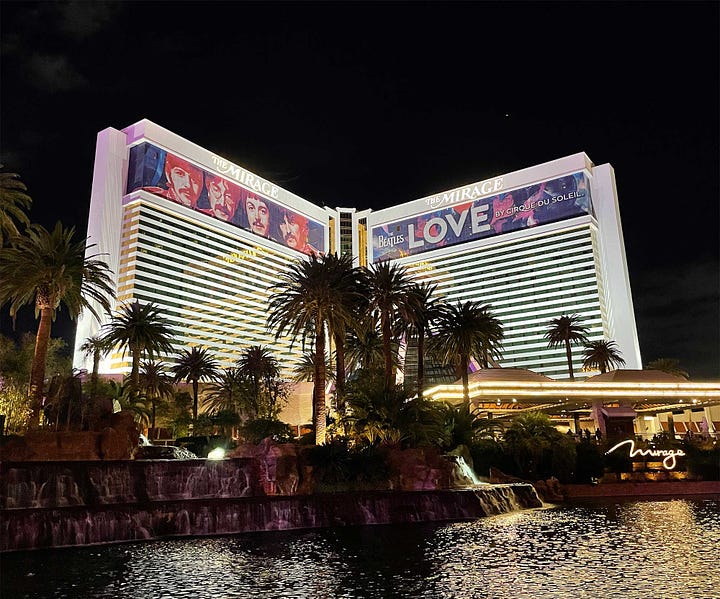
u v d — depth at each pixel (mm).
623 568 22234
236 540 29812
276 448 41344
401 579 21062
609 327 193000
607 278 196375
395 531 32812
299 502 34625
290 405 102812
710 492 57531
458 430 57062
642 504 47375
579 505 47594
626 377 82938
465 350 67125
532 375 83750
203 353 92625
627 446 60656
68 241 52312
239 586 20344
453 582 20500
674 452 61031
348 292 55344
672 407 96812
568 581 20344
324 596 19016
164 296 176125
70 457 38219
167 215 181750
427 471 43812
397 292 60250
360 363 81625
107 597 19125
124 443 40719
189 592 19625
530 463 57438
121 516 29938
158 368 87250
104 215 168250
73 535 28359
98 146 174000
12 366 62844
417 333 65438
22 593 19672
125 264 169500
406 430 47500
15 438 37344
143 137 175625
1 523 26844
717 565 22594
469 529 33188
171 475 36750
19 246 50875
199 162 194375
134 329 69375
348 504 35938
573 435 66312
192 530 31562
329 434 52531
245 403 90062
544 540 28953
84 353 140500
